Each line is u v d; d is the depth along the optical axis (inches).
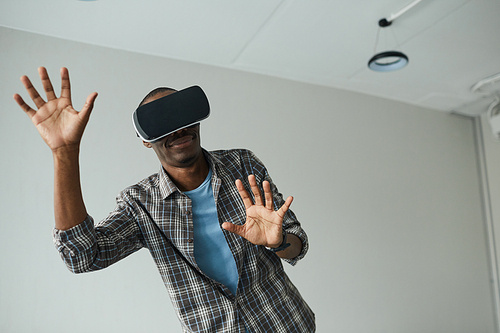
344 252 145.5
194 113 39.1
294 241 45.1
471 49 138.9
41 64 110.6
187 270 45.1
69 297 100.2
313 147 149.1
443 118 192.1
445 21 122.6
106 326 102.7
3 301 93.4
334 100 159.9
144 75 124.0
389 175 165.9
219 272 45.6
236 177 48.6
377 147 165.8
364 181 158.1
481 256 185.0
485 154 195.5
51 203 103.3
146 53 126.1
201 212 46.1
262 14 113.3
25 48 109.3
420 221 169.8
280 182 138.5
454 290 170.9
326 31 123.5
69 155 33.9
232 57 133.6
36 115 33.4
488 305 179.5
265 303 46.1
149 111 38.1
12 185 99.9
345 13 115.6
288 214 50.0
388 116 173.3
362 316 143.0
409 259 161.6
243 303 44.9
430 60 145.3
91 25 111.1
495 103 175.6
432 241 170.9
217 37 122.1
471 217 187.5
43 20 107.3
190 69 132.4
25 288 96.1
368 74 152.8
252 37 123.9
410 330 153.2
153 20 111.4
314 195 144.3
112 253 40.8
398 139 173.5
